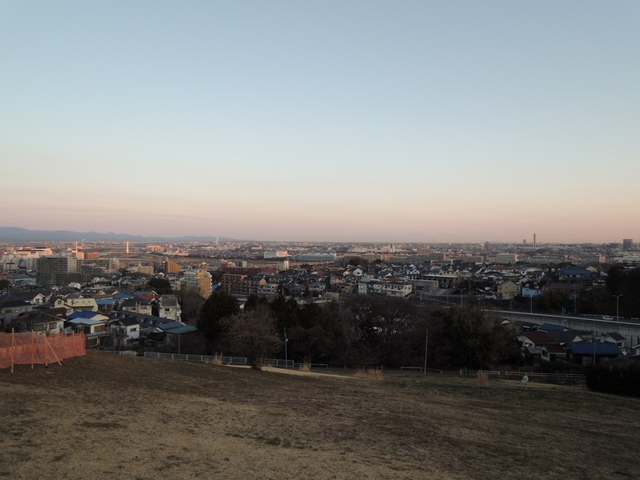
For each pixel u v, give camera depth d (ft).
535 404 82.84
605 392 99.14
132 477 27.91
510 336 157.89
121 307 242.99
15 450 29.91
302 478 31.42
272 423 47.24
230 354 139.54
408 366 148.15
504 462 42.65
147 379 63.57
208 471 30.45
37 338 62.64
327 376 101.91
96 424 38.24
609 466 45.98
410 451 42.42
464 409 70.90
